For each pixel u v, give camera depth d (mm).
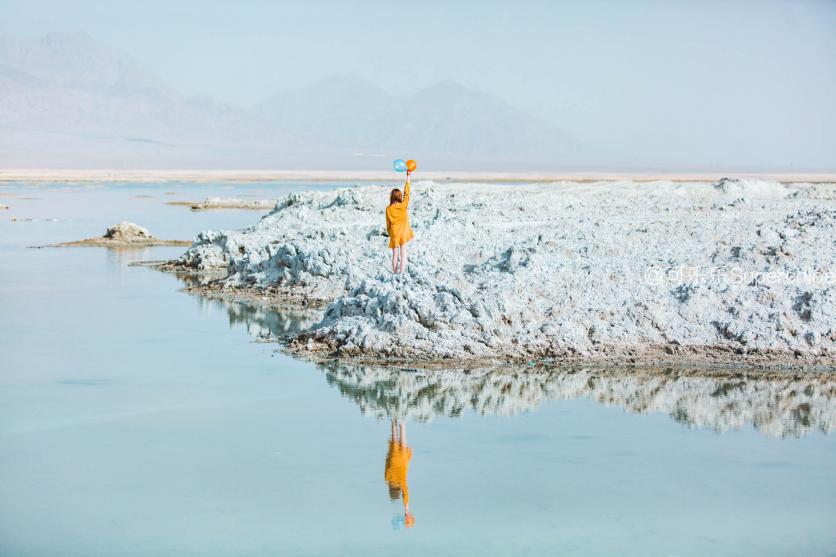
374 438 10773
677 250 18547
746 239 19266
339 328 15391
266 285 21438
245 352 15047
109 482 9289
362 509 8641
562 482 9406
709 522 8461
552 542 7945
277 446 10430
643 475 9664
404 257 17078
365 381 13312
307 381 13297
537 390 12977
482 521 8406
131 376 13453
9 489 9086
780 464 10070
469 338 14773
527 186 36219
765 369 14086
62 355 14711
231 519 8391
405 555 7633
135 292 21125
